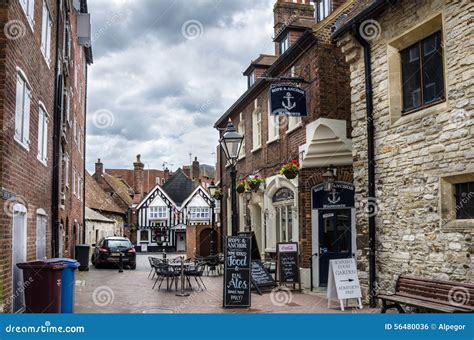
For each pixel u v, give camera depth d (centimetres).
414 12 934
